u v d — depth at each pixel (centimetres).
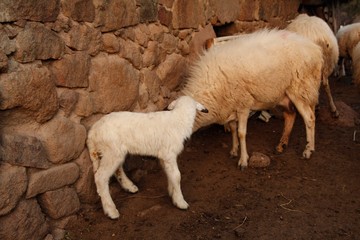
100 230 333
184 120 361
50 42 293
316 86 501
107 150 334
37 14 279
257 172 460
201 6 539
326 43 607
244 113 468
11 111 273
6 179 265
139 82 411
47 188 303
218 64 452
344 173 459
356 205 386
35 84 281
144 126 345
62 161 314
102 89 353
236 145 501
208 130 590
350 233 338
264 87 460
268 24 771
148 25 425
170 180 367
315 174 457
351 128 628
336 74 1063
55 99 303
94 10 337
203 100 445
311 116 503
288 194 407
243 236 331
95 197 358
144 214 359
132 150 347
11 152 271
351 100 813
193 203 384
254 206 382
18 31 267
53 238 313
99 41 346
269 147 542
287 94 502
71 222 331
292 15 899
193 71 467
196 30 537
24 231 282
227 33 664
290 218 361
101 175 338
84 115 337
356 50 667
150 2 420
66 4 307
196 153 513
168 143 354
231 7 626
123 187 392
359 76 659
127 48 386
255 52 455
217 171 461
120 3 368
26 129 288
